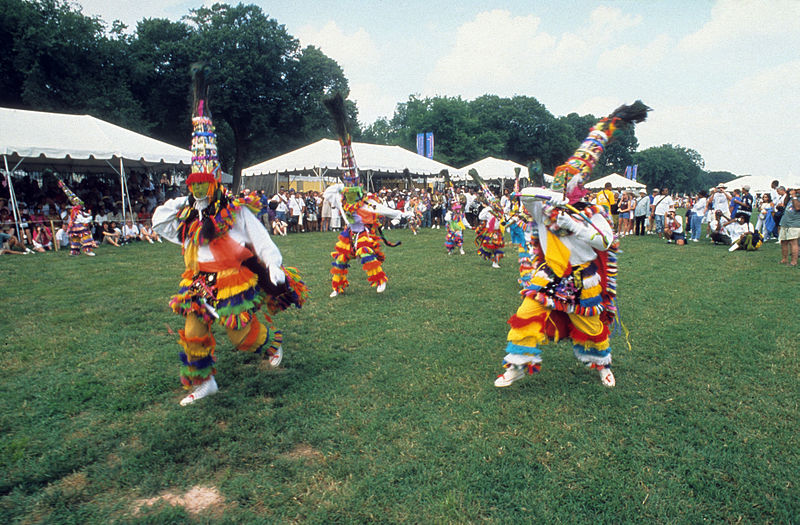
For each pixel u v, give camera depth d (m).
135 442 3.13
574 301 3.60
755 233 12.48
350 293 7.41
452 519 2.40
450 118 54.31
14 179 17.59
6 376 4.18
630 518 2.41
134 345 5.00
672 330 5.38
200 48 33.28
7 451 2.98
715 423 3.30
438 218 22.36
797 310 6.20
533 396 3.73
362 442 3.10
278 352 4.22
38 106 26.08
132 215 16.19
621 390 3.84
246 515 2.44
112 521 2.40
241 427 3.28
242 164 39.53
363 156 23.08
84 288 7.93
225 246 3.58
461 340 5.09
